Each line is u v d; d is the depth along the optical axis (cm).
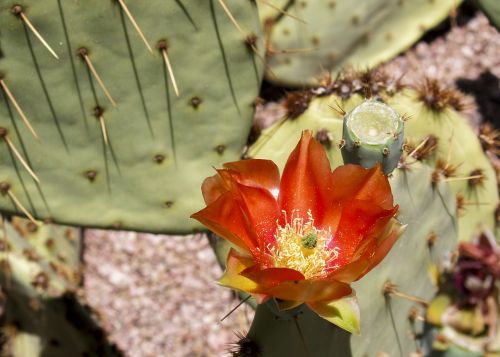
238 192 52
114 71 63
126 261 91
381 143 55
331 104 65
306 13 85
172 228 67
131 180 65
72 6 60
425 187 61
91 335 79
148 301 90
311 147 53
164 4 62
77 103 63
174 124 65
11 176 64
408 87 69
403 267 62
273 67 88
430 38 98
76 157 64
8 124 63
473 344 62
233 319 89
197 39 63
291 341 58
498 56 97
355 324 51
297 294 51
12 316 78
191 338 88
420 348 65
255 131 71
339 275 51
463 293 61
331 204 54
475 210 72
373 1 86
